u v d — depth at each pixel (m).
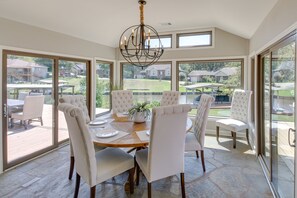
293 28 1.82
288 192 2.23
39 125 3.75
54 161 3.44
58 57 4.02
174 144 2.20
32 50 3.41
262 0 2.53
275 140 2.68
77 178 2.31
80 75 4.71
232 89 4.95
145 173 2.23
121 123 3.09
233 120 4.37
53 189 2.58
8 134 3.19
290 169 2.15
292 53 1.98
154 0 3.43
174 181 2.79
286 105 2.24
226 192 2.52
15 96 3.27
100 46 5.21
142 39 2.99
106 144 2.21
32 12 3.14
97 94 5.30
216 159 3.53
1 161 3.02
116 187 2.64
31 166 3.25
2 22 2.95
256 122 3.62
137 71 5.86
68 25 3.86
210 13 4.02
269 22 2.75
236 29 4.32
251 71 4.50
